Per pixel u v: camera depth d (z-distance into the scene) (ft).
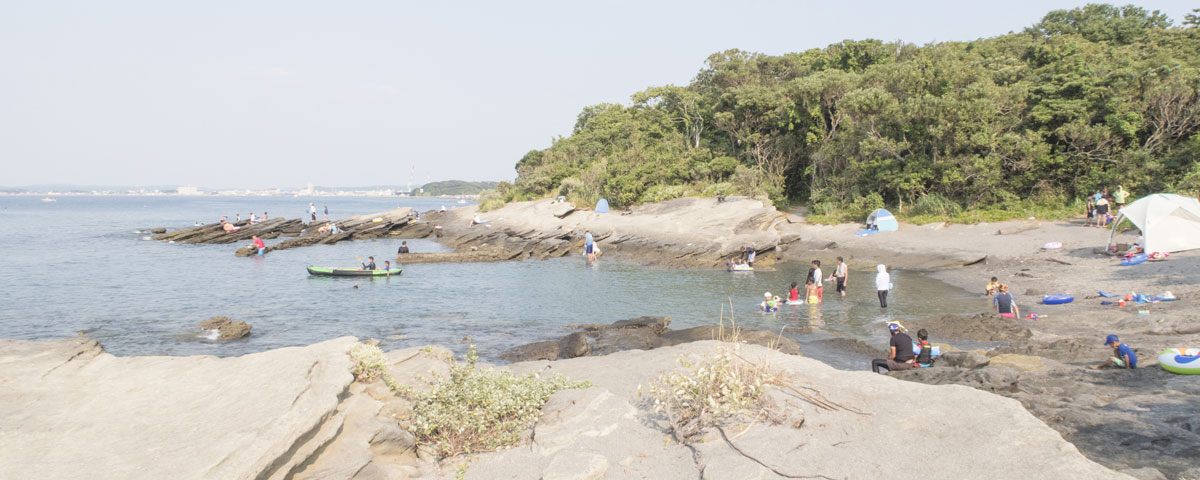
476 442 24.89
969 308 67.92
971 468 19.75
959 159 123.54
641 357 38.34
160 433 19.08
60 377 24.29
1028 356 41.06
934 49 160.86
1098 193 103.81
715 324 64.34
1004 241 103.09
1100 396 30.96
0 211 409.90
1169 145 116.67
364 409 24.21
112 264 123.54
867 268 104.68
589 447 23.41
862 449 21.71
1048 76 132.87
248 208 513.86
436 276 107.45
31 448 17.69
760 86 174.40
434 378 29.32
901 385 27.61
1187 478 20.26
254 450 17.75
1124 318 51.06
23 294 88.69
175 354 56.59
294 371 24.57
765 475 20.15
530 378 30.48
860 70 181.78
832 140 157.69
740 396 25.14
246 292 90.89
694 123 205.77
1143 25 219.20
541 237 164.76
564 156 254.68
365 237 188.55
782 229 136.98
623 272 110.42
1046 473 18.88
